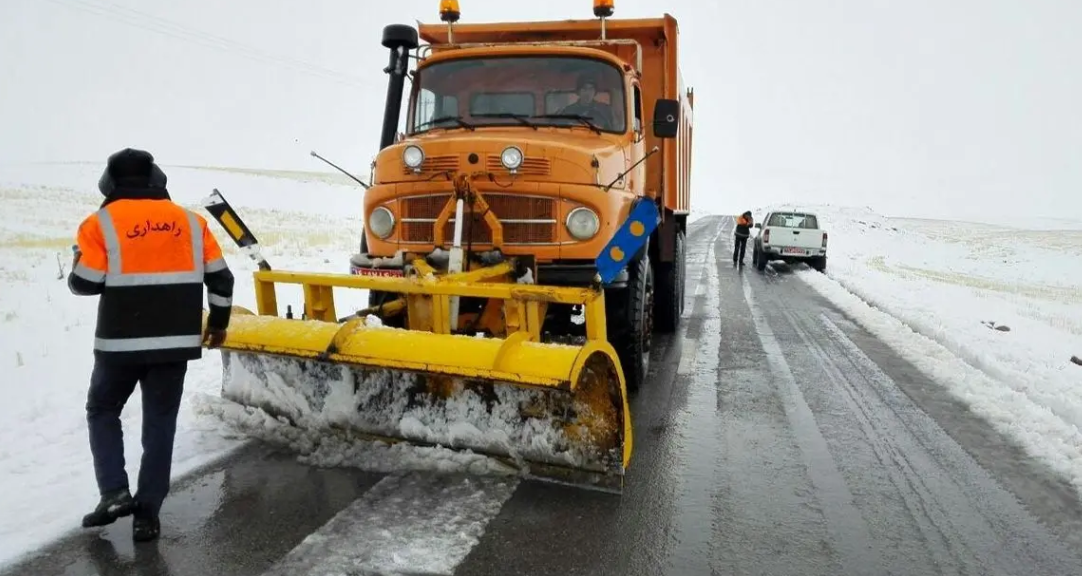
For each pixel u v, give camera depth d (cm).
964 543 331
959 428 502
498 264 469
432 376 385
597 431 367
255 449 420
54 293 1020
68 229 2252
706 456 436
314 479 380
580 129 570
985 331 880
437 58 615
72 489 367
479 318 489
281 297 1070
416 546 311
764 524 345
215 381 565
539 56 597
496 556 305
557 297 386
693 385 607
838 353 751
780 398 570
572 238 488
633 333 564
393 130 625
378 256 532
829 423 507
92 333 776
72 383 579
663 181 736
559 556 307
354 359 368
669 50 715
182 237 323
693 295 1246
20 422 475
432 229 503
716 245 2744
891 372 667
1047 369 667
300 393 428
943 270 3138
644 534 329
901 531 342
